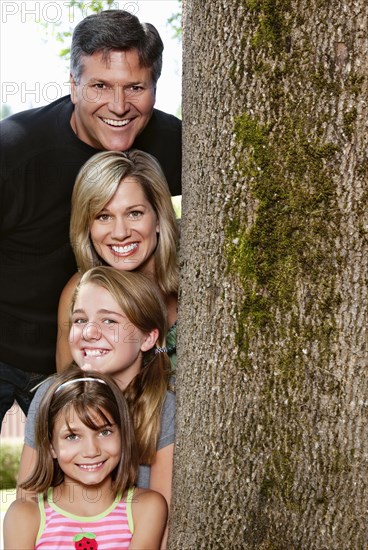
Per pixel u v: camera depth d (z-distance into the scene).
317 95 1.95
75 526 2.44
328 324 1.98
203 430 2.18
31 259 3.17
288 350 2.02
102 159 2.83
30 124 3.10
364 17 1.91
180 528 2.28
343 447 2.00
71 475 2.46
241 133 2.04
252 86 2.01
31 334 3.22
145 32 2.84
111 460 2.47
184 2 2.27
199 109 2.15
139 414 2.64
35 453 2.68
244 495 2.11
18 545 2.41
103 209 2.81
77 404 2.44
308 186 1.97
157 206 2.90
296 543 2.05
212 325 2.14
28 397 3.28
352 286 1.96
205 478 2.17
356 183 1.94
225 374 2.12
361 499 2.01
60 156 3.07
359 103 1.93
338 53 1.93
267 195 2.01
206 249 2.15
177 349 2.33
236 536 2.12
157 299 2.78
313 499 2.03
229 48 2.05
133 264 2.86
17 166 3.04
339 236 1.96
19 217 3.10
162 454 2.67
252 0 2.00
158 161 3.29
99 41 2.78
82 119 2.96
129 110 2.90
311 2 1.94
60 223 3.13
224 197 2.09
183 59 2.27
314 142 1.96
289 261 2.00
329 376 1.99
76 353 2.76
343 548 2.02
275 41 1.98
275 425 2.05
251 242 2.05
